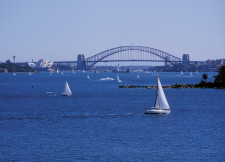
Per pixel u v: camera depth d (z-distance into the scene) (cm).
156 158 6103
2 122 9331
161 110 10531
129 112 11094
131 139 7331
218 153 6381
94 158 6084
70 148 6669
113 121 9394
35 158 6091
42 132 8000
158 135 7694
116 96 17288
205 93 18450
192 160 6016
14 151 6475
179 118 9850
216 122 9238
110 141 7175
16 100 15462
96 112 11175
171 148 6669
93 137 7500
